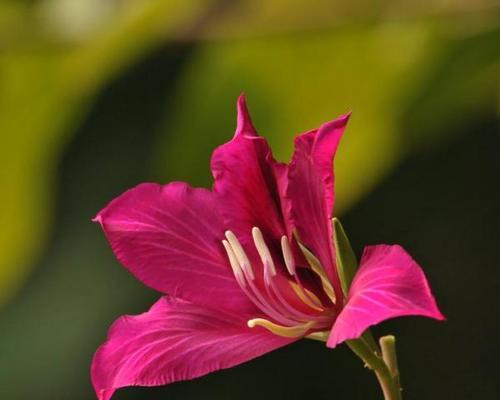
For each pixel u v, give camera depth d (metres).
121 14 1.60
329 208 1.45
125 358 1.46
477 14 1.64
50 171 1.67
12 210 1.66
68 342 3.01
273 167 1.46
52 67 1.62
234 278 1.47
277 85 1.64
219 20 1.63
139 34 1.60
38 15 1.62
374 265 1.42
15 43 1.61
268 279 1.46
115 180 2.89
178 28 1.63
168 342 1.46
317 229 1.46
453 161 2.57
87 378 3.00
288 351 2.73
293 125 1.64
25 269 1.71
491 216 2.59
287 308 1.46
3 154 1.64
